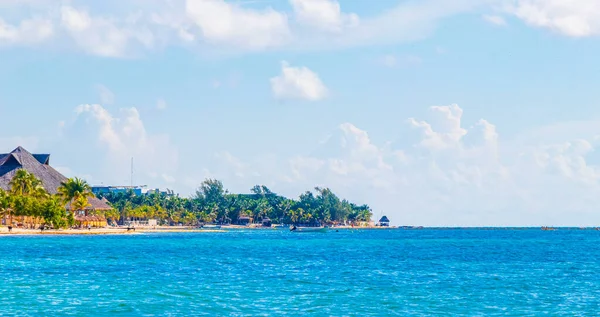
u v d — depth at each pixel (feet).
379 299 170.50
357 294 179.52
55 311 149.59
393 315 147.33
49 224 634.43
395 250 429.79
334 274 235.81
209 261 300.81
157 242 509.76
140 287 191.72
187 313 148.25
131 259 307.99
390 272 245.45
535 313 150.10
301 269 257.96
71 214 633.20
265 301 166.20
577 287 195.83
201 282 206.69
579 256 360.48
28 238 526.98
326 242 585.22
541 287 196.03
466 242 629.51
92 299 167.02
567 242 642.63
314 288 192.44
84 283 201.87
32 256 320.50
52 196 640.58
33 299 166.50
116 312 148.77
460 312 151.43
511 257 349.41
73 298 168.55
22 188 616.80
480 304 162.50
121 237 612.29
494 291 186.39
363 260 316.81
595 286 198.18
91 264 274.98
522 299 170.71
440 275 233.76
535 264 293.02
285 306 158.81
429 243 587.68
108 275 227.61
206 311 150.92
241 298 170.81
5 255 324.80
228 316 144.97
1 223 627.46
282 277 223.92
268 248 442.91
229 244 504.02
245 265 277.64
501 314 148.87
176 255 344.28
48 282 203.92
